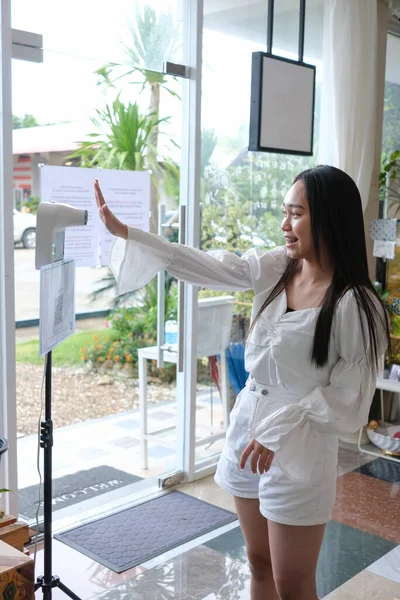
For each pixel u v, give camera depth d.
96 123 3.03
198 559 2.77
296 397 1.75
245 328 3.86
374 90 4.24
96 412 4.54
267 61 3.65
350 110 4.09
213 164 3.56
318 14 4.05
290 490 1.69
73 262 2.21
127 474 3.68
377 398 4.57
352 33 4.01
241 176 3.74
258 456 1.66
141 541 2.90
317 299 1.73
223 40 3.50
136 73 3.15
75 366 4.38
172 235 3.46
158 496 3.39
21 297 2.98
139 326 3.87
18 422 3.79
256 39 3.68
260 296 1.89
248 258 1.96
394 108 4.74
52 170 2.90
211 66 3.46
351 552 2.89
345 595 2.54
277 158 3.95
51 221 1.96
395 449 4.03
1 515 2.28
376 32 4.19
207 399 3.65
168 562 2.74
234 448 1.88
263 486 1.75
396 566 2.78
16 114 2.73
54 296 2.01
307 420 1.67
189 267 1.90
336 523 3.18
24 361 3.72
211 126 3.52
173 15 3.26
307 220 1.70
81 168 3.01
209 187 3.56
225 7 3.49
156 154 3.31
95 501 3.31
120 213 3.19
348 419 1.66
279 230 4.05
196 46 3.32
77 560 2.74
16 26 2.65
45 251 1.96
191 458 3.57
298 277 1.82
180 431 3.58
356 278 1.67
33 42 2.72
